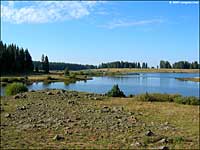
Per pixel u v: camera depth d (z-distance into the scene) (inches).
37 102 1264.8
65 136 652.7
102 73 7864.2
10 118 885.2
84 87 3339.1
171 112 1094.4
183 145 587.8
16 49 6053.2
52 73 6653.5
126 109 1146.7
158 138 629.3
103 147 559.2
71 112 1019.9
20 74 5561.0
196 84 4052.7
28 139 620.1
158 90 3021.7
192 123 861.2
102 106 1209.4
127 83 4148.6
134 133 691.4
